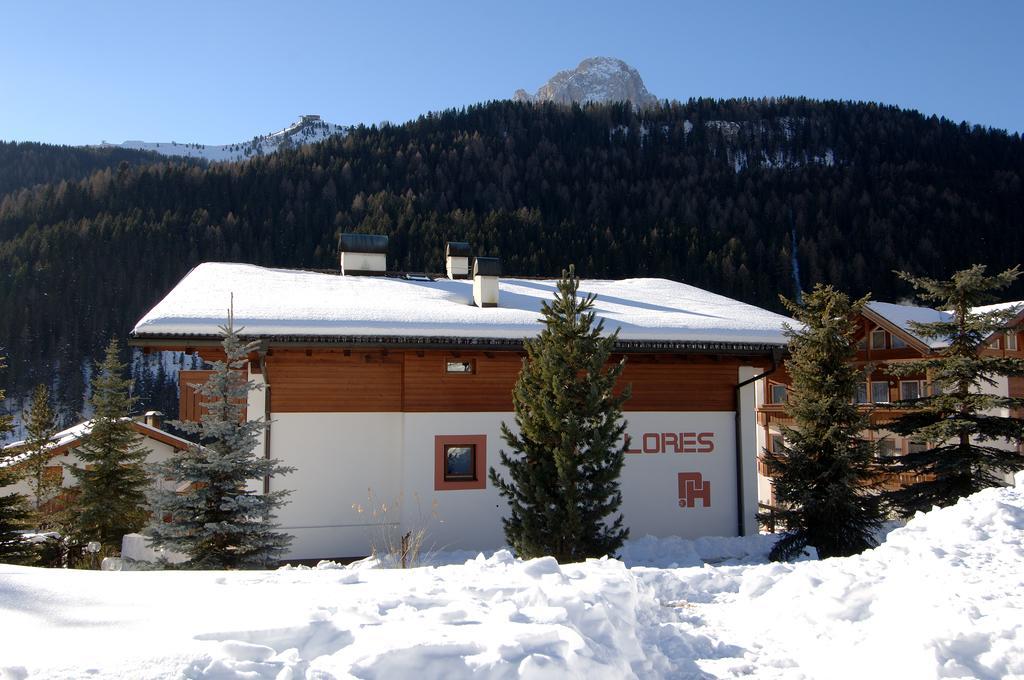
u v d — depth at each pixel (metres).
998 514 9.02
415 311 15.59
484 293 17.30
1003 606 5.91
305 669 3.97
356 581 6.61
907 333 28.95
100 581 5.88
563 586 6.05
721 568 8.42
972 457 16.56
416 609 5.29
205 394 11.61
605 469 11.43
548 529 11.30
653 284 22.83
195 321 13.72
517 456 15.63
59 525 22.47
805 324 15.73
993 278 17.06
